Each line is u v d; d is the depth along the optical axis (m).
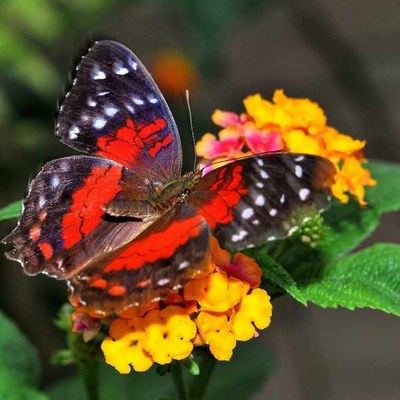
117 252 0.28
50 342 0.50
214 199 0.29
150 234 0.28
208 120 0.54
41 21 0.48
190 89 0.54
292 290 0.30
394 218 0.69
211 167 0.32
